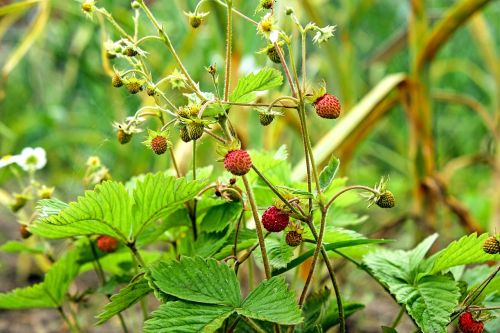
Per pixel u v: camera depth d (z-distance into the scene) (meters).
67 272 0.67
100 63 1.38
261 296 0.53
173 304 0.52
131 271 0.70
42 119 1.52
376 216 1.38
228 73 0.54
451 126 1.79
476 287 0.60
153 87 0.54
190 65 1.21
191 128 0.51
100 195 0.56
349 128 0.89
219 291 0.53
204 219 0.61
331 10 1.43
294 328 0.57
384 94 0.94
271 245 0.58
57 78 1.77
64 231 0.57
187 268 0.53
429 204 1.02
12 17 1.10
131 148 1.37
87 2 0.56
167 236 0.66
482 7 0.93
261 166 0.64
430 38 0.97
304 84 0.52
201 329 0.51
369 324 1.00
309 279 0.54
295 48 1.04
